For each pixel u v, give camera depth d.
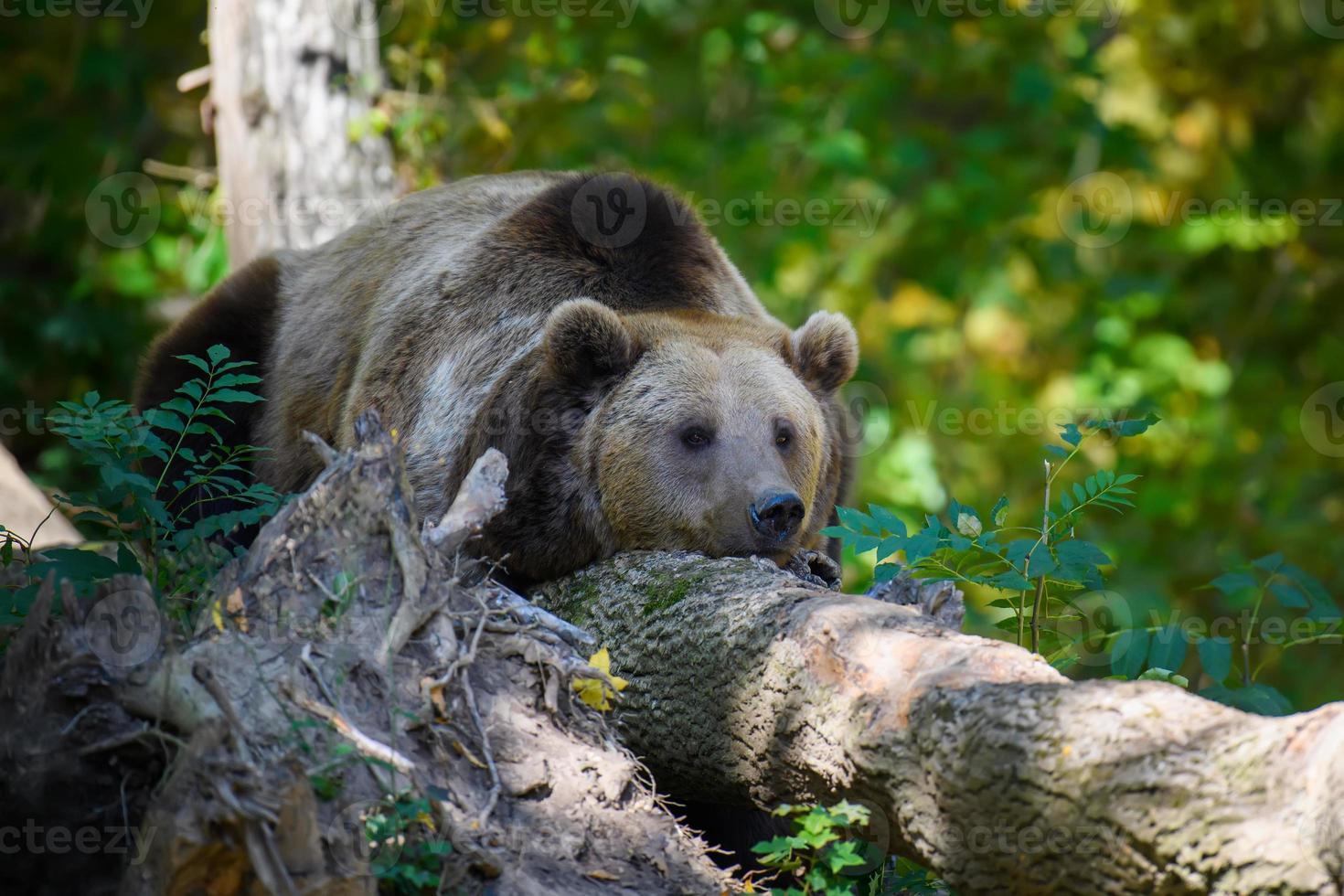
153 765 5.64
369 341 10.71
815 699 6.27
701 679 7.10
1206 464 21.52
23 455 19.50
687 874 6.19
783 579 7.47
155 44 20.70
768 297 22.62
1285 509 21.73
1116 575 18.94
